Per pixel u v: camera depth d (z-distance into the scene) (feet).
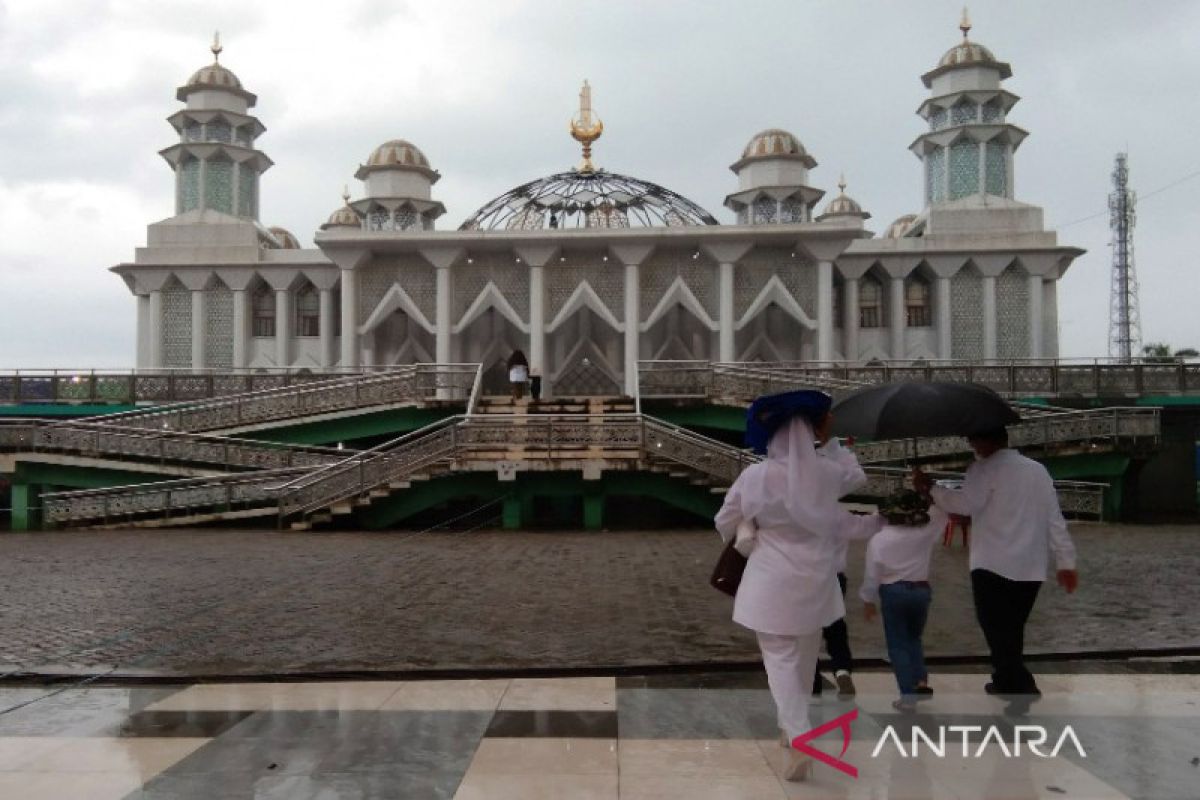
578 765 16.12
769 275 107.34
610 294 107.65
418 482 64.64
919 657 19.81
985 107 127.24
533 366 105.19
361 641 27.30
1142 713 19.16
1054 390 88.28
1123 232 200.03
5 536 59.67
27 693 21.68
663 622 30.01
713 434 92.53
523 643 26.91
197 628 29.30
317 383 80.12
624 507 82.58
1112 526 65.72
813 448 15.81
